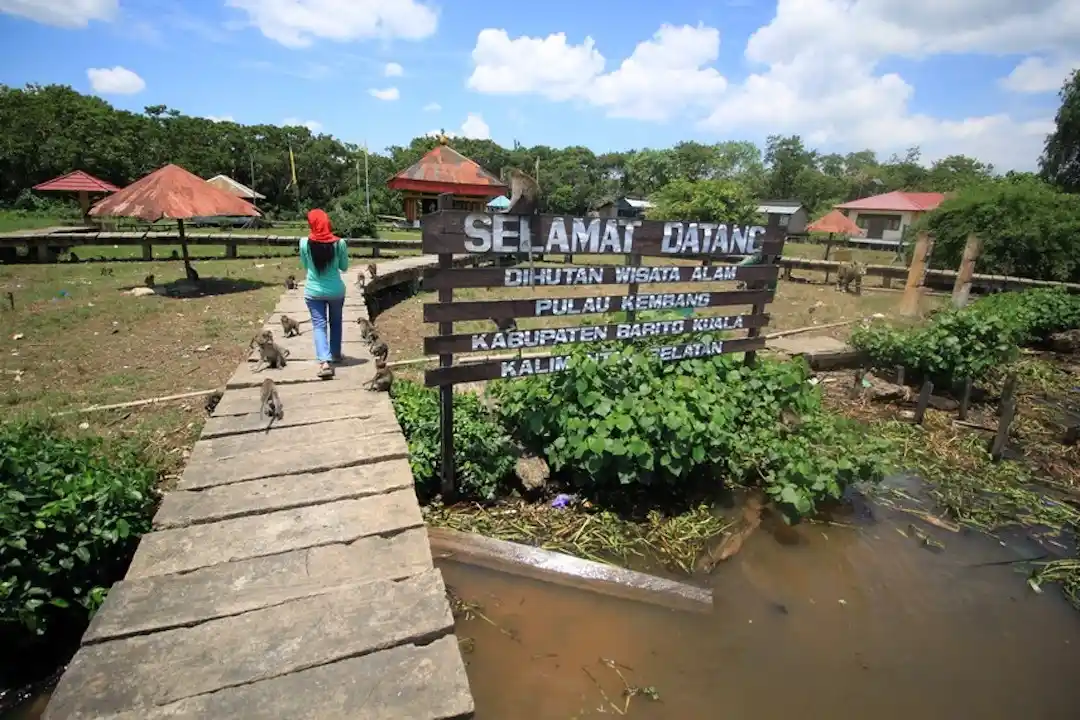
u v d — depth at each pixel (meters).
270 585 2.73
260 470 3.78
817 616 3.82
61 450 3.89
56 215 33.28
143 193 11.95
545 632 3.55
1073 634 3.78
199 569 2.83
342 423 4.58
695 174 72.62
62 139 41.34
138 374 7.11
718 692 3.18
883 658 3.49
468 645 3.42
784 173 74.06
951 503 5.31
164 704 2.10
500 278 4.50
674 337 5.86
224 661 2.29
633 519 4.77
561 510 4.80
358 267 14.82
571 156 79.12
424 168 33.19
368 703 2.15
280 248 21.47
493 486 4.89
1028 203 17.86
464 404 5.50
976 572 4.38
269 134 62.56
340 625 2.49
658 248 5.03
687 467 4.73
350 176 59.75
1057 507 5.31
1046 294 12.09
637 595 3.84
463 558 4.11
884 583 4.20
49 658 3.21
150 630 2.43
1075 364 10.16
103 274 14.70
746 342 5.91
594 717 2.98
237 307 11.27
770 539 4.66
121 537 3.40
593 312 4.94
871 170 76.12
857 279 17.16
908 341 8.27
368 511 3.38
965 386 7.41
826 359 8.91
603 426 4.66
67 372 7.16
